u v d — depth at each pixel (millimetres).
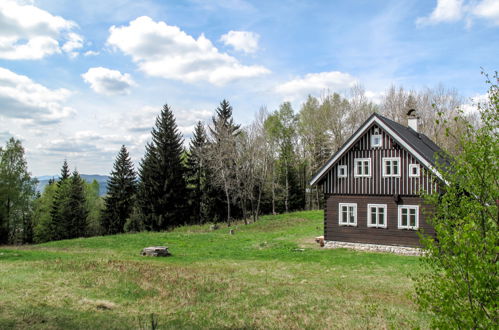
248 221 51875
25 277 17312
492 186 7098
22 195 59062
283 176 65688
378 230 26609
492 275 5875
